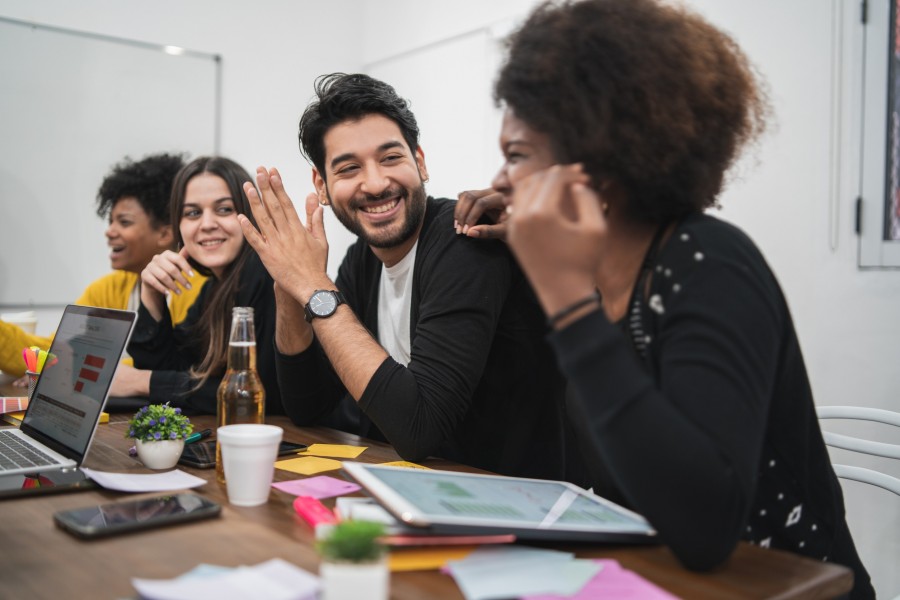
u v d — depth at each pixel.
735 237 0.81
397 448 1.20
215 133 3.73
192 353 1.83
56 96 3.29
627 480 0.70
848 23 2.28
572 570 0.69
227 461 0.92
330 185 1.46
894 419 1.33
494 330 1.36
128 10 3.47
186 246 1.88
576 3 0.84
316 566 0.71
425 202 1.49
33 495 0.96
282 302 1.42
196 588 0.61
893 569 2.21
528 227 0.72
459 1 3.55
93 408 1.10
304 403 1.50
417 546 0.75
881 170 2.23
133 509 0.86
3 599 0.64
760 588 0.68
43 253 3.27
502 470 1.46
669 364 0.75
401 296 1.54
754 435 0.70
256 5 3.84
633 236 0.87
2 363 1.97
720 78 0.82
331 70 4.11
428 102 3.75
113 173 2.75
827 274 2.35
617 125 0.78
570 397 1.02
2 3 3.16
